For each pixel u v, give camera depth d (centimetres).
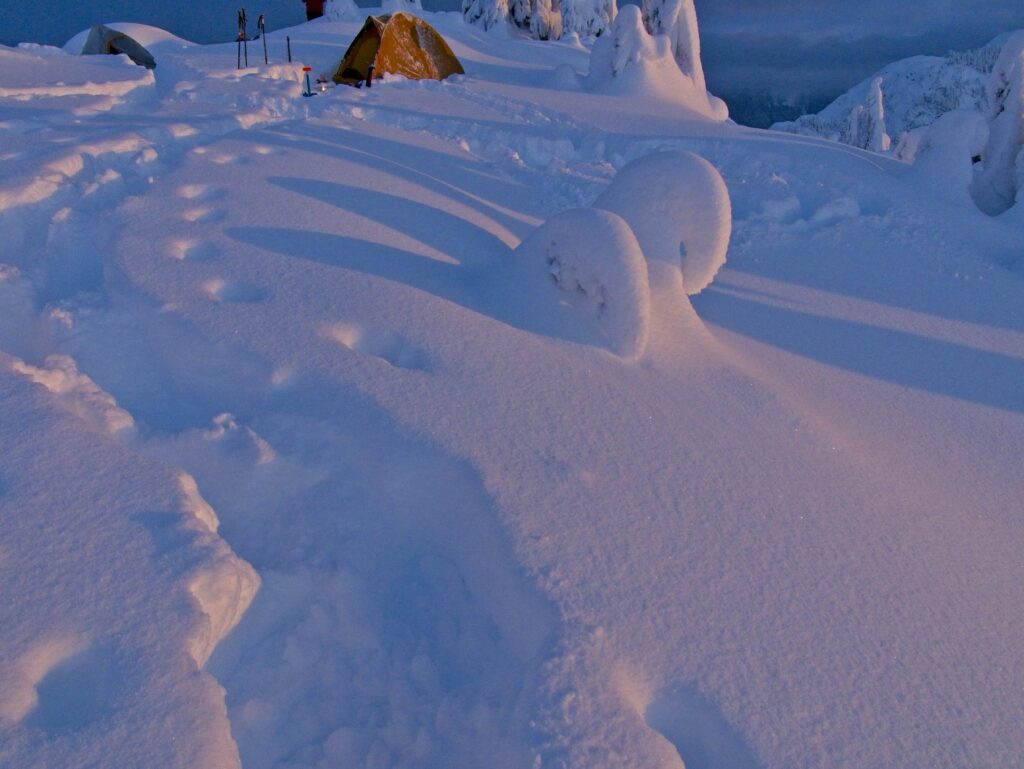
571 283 404
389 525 269
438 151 852
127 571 201
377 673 223
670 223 467
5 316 352
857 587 258
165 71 1739
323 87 1520
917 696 217
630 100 1434
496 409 311
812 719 205
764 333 527
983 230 749
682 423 341
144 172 587
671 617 227
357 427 284
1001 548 299
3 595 188
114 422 276
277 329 338
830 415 406
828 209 783
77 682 176
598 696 198
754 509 288
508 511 255
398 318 369
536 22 2795
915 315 570
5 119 706
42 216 455
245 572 223
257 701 212
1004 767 200
